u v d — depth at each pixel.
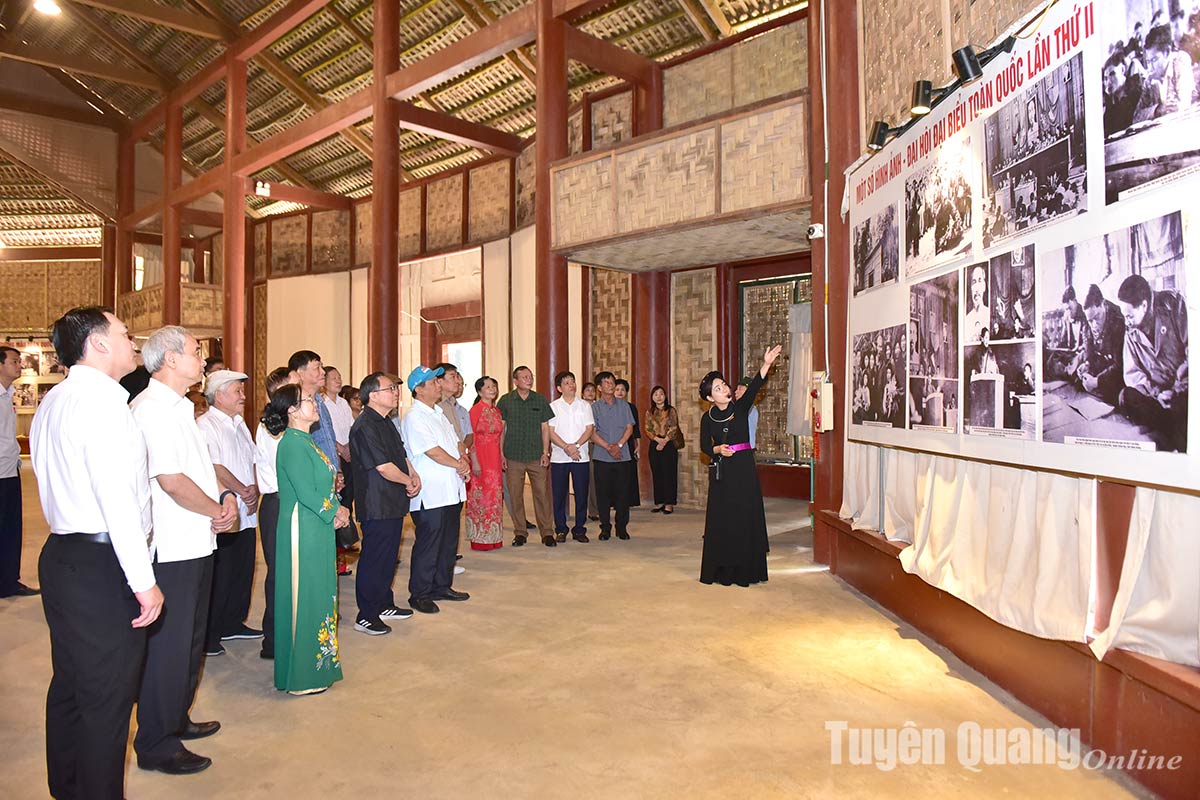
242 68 14.52
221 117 16.67
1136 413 2.62
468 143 11.95
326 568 3.74
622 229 7.73
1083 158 2.91
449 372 7.08
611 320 10.89
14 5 15.29
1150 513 2.66
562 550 7.20
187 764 2.93
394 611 4.96
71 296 21.09
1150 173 2.56
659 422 9.45
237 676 3.99
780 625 4.67
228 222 14.46
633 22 10.18
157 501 2.97
